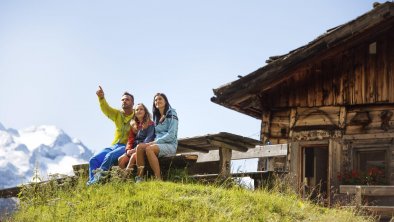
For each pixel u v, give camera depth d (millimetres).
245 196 11133
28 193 12234
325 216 11156
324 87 15820
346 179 14883
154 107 12523
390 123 14938
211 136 12594
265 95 16438
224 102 15898
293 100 16125
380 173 14570
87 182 12164
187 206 10461
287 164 15898
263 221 10172
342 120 15453
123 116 12961
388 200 13773
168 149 12125
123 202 10625
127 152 12289
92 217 10289
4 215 11539
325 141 15562
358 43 15547
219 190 11148
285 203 11172
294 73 16094
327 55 15742
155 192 10945
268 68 15664
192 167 14359
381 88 15188
